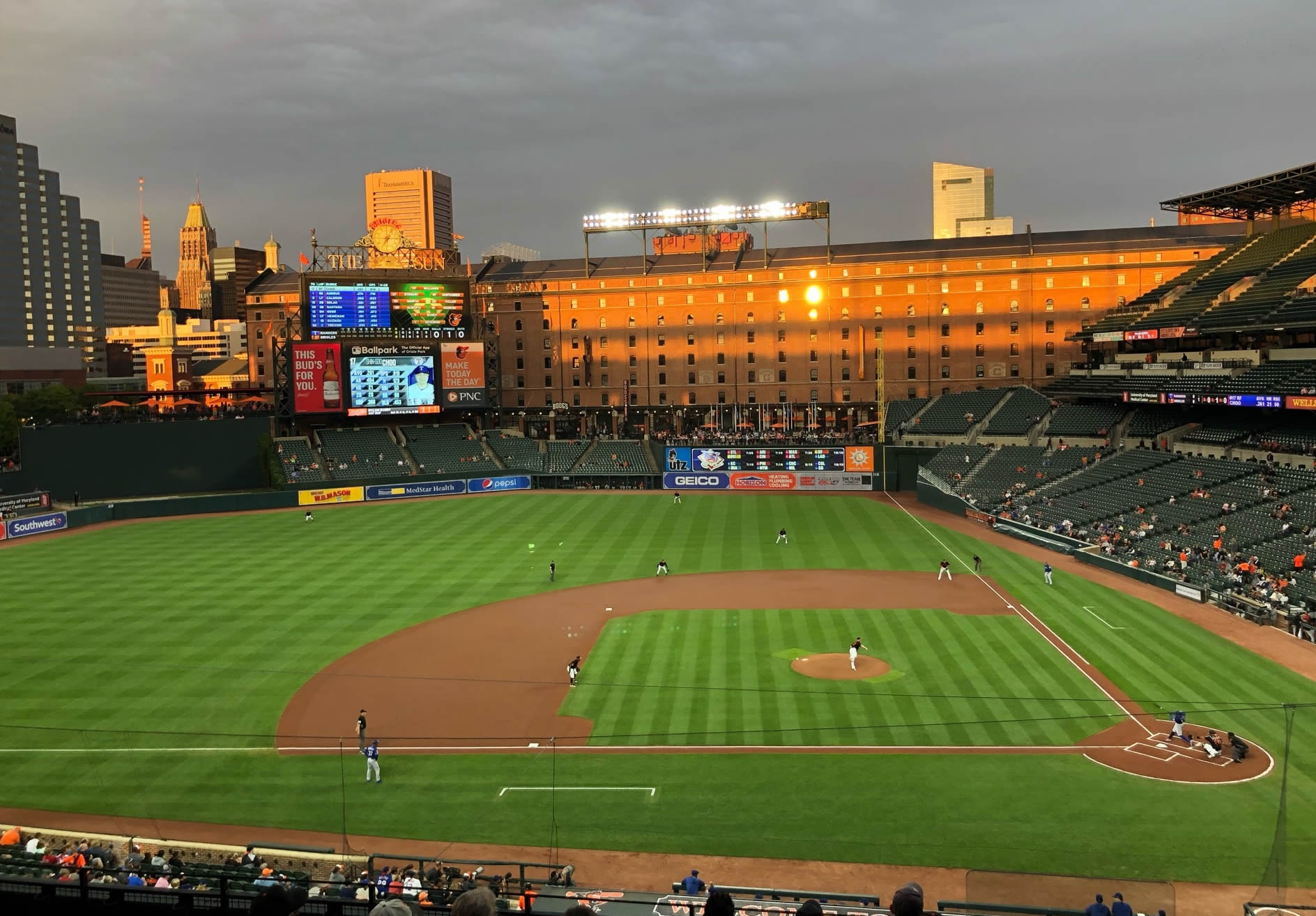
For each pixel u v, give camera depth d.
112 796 38.66
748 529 95.44
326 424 129.38
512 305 148.75
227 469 120.56
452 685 50.88
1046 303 133.25
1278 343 92.38
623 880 31.45
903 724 43.47
